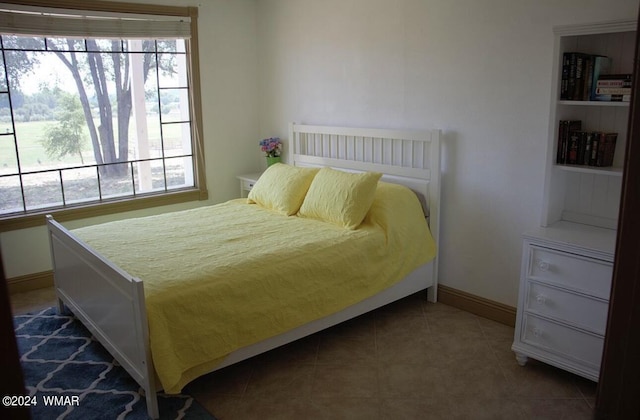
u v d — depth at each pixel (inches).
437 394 105.6
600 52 109.6
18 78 152.1
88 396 104.4
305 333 117.0
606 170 104.3
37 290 160.9
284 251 117.6
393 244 133.3
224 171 198.4
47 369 114.5
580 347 104.3
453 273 146.5
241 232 134.2
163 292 97.0
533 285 109.7
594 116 112.7
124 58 170.7
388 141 154.5
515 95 124.9
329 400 104.0
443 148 142.1
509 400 103.3
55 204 165.0
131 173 179.2
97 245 124.5
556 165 112.0
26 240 157.9
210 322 100.1
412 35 143.9
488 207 135.0
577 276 102.5
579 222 118.0
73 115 164.1
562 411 99.7
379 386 108.7
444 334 131.0
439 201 143.3
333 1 164.2
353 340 128.7
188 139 189.6
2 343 18.0
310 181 154.1
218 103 191.6
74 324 136.8
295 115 187.2
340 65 166.2
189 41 180.2
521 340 113.9
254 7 194.2
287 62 185.6
